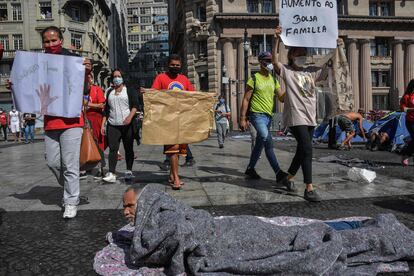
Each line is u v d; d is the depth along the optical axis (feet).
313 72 18.52
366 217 12.82
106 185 20.48
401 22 119.03
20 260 10.11
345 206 15.35
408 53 121.49
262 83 19.60
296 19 16.74
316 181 21.09
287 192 17.99
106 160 32.27
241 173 24.00
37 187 20.17
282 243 8.91
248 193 17.88
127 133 21.11
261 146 21.11
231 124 108.47
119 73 20.65
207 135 18.94
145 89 18.45
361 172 20.79
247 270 8.12
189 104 18.67
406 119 26.96
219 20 108.37
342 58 17.84
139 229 9.09
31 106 14.25
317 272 7.97
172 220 8.66
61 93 14.29
